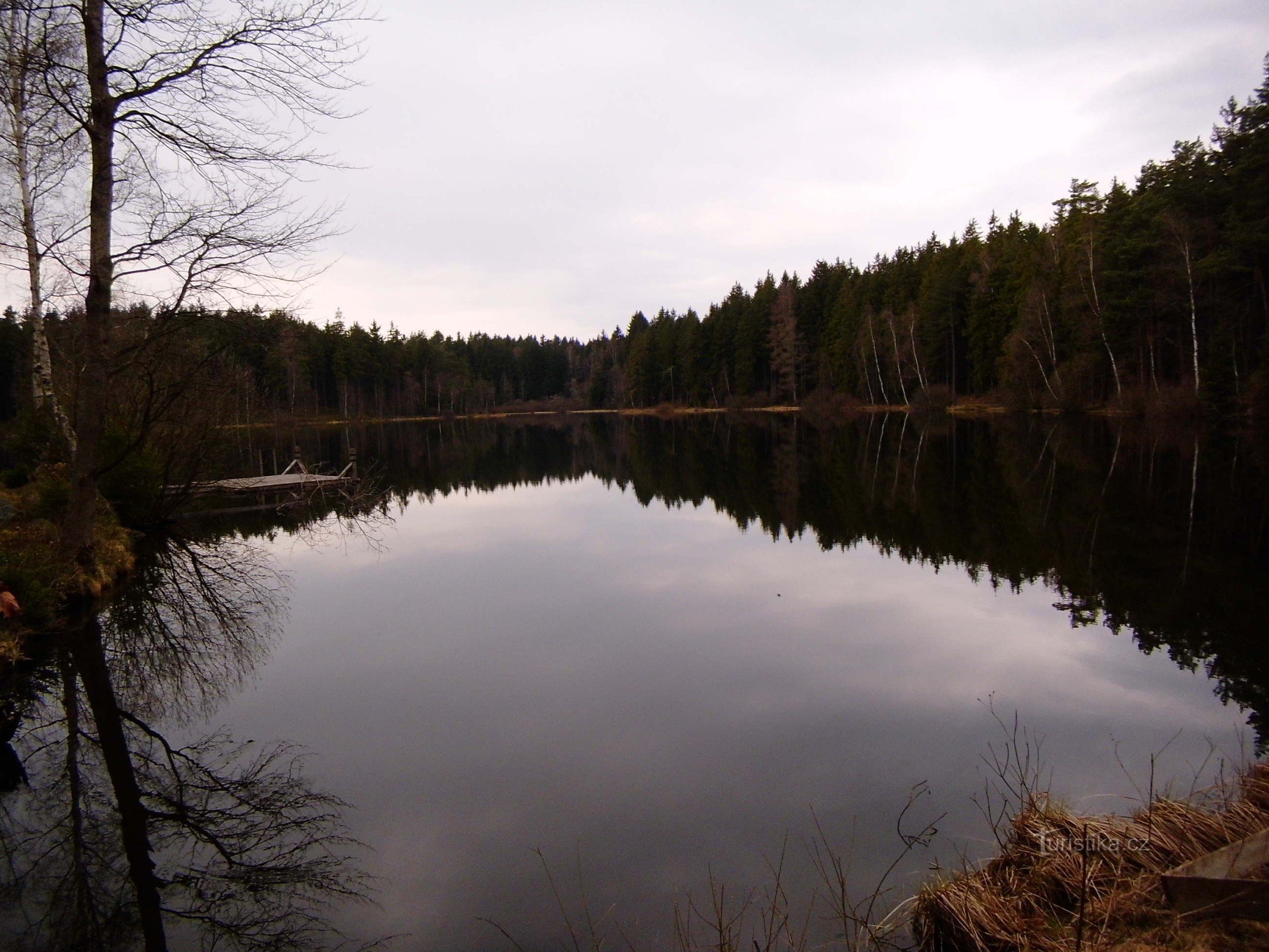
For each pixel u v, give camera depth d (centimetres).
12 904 366
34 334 1117
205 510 1708
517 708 581
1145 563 955
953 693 591
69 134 780
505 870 378
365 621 832
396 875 378
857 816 419
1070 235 3875
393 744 523
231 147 770
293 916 349
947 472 1934
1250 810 347
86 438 863
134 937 341
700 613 829
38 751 530
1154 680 604
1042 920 306
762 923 331
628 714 566
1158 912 289
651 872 373
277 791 464
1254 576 880
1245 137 2441
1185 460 1808
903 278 5231
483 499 1906
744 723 544
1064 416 3338
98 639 777
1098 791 436
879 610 819
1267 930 259
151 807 454
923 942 318
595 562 1116
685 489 1930
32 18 738
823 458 2500
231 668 686
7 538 913
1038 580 917
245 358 3203
